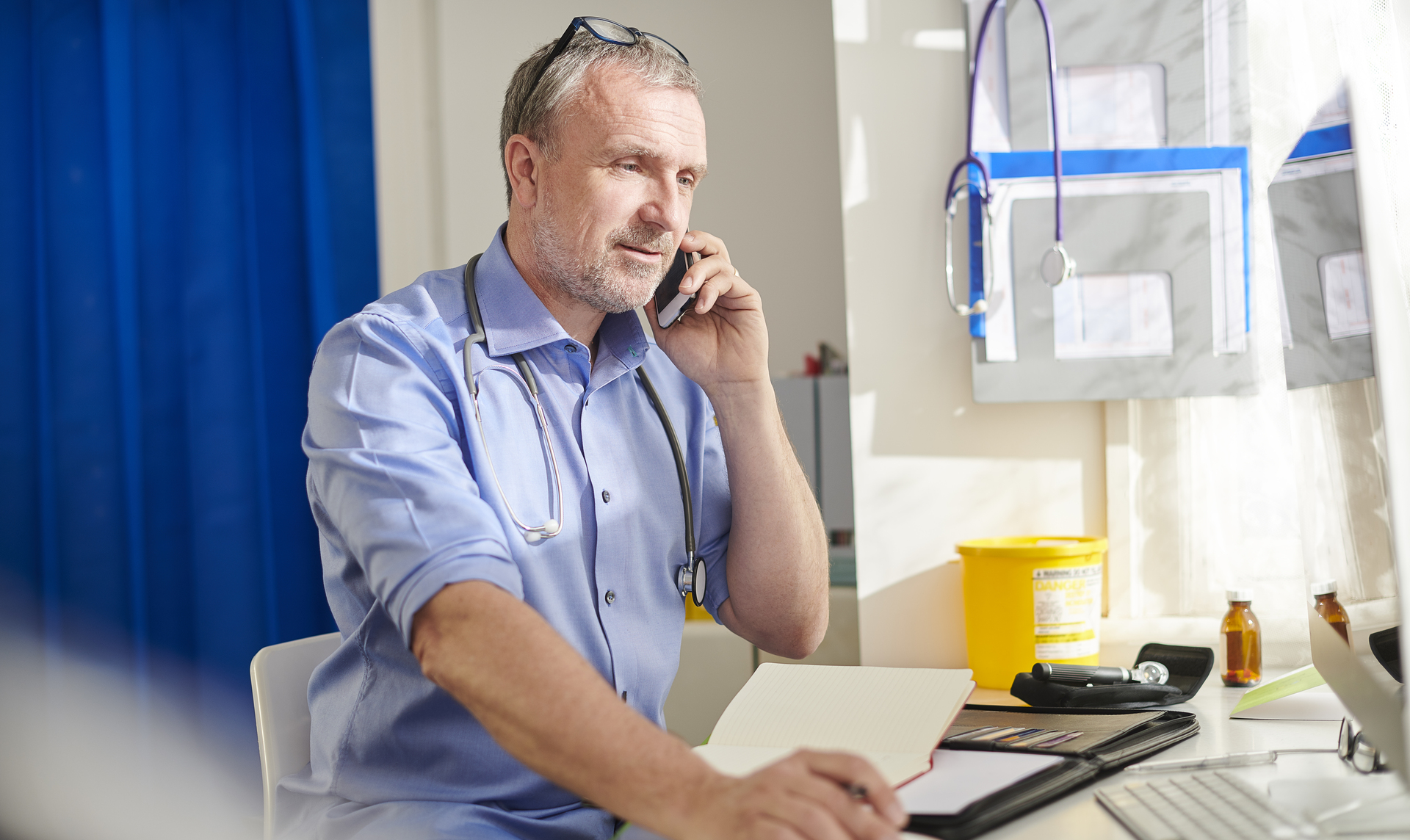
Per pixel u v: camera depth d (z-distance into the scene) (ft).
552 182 3.31
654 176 3.31
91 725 6.61
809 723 2.67
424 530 2.49
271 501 6.91
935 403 4.73
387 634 3.02
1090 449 4.68
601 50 3.28
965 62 4.71
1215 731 3.12
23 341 6.62
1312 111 4.42
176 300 6.86
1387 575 2.35
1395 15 3.73
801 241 7.72
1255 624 3.97
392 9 7.57
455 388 3.10
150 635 6.77
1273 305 4.55
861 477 4.75
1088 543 4.29
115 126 6.70
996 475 4.71
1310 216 3.05
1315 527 3.13
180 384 6.86
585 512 3.32
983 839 2.12
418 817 2.82
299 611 6.94
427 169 7.86
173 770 6.72
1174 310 4.52
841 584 6.79
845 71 4.78
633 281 3.33
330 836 2.92
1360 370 2.55
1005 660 4.18
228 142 6.86
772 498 3.59
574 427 3.40
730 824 1.81
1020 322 4.58
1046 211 4.58
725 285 3.52
